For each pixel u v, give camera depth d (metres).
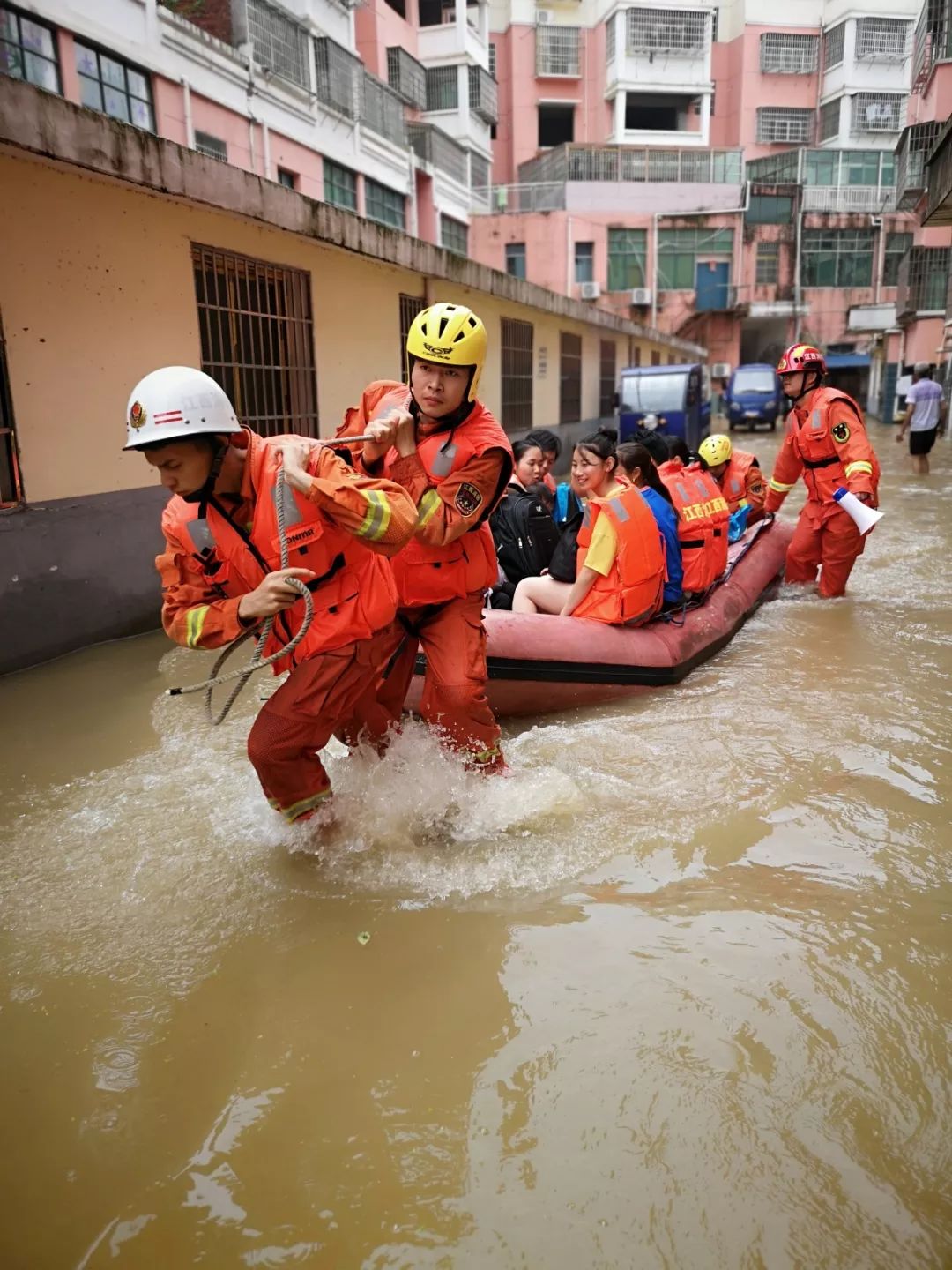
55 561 5.39
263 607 2.41
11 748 3.96
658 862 2.89
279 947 2.49
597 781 3.49
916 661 4.91
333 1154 1.81
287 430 8.05
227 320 7.15
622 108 38.31
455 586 3.13
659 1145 1.80
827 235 34.97
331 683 2.69
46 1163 1.81
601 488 4.56
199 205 6.54
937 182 13.02
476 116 30.59
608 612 4.46
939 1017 2.14
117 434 5.96
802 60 39.62
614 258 33.72
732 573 5.82
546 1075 1.99
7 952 2.51
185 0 16.20
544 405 16.95
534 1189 1.71
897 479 13.14
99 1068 2.06
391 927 2.58
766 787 3.41
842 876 2.79
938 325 23.78
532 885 2.78
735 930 2.51
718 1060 2.02
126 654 5.50
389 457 3.01
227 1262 1.58
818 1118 1.86
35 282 5.33
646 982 2.29
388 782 3.22
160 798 3.42
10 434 5.22
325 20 19.52
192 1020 2.21
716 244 34.22
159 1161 1.81
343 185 20.66
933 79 18.95
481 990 2.28
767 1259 1.56
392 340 10.12
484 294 13.32
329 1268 1.56
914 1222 1.62
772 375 27.78
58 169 5.43
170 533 2.56
